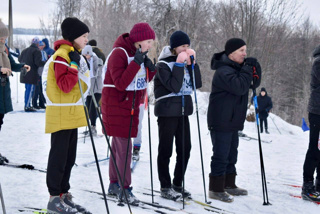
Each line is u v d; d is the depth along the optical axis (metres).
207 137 8.17
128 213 2.96
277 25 18.77
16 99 11.26
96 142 6.28
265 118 12.15
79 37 2.75
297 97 33.88
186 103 3.62
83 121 2.80
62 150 2.72
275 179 5.10
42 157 4.90
